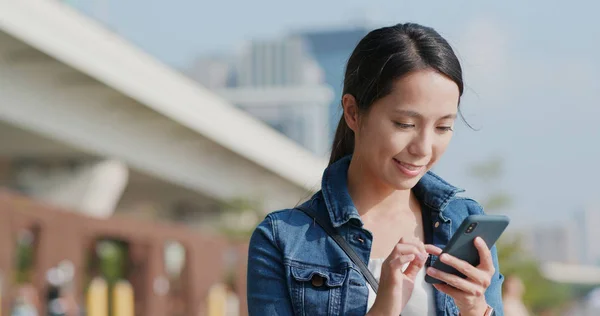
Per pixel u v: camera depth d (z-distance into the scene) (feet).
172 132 90.43
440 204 8.11
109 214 86.74
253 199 95.40
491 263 7.25
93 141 78.02
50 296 48.14
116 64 71.97
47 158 85.87
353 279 7.82
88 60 68.23
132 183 115.65
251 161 105.29
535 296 77.41
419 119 7.43
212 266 70.79
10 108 66.95
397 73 7.39
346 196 8.05
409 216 8.25
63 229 49.78
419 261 7.45
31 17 61.67
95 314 53.62
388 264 7.28
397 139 7.47
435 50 7.45
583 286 253.85
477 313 7.34
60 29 64.80
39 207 47.37
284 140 109.09
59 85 71.46
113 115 79.92
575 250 526.57
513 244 51.39
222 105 93.66
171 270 93.76
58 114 72.28
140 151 86.89
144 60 77.05
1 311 43.60
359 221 7.95
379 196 8.19
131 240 58.80
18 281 66.03
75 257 50.75
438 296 7.82
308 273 7.89
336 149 8.82
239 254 74.90
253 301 8.13
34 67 67.36
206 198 124.26
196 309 67.51
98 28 69.97
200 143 96.58
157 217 129.18
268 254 8.09
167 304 66.69
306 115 579.07
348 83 7.97
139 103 78.64
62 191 84.99
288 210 8.32
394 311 7.22
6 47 63.93
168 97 81.00
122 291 58.34
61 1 68.64
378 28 7.80
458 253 7.27
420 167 7.60
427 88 7.37
